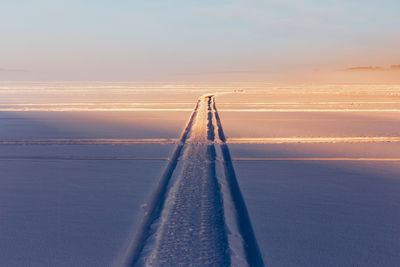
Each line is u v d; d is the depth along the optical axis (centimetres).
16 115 1677
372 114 1708
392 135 1079
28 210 439
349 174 618
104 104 2323
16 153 801
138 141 973
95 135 1073
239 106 2150
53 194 503
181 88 5041
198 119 1487
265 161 722
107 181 571
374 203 467
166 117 1580
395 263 311
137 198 488
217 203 463
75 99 2844
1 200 475
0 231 377
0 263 310
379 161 724
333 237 363
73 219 412
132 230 383
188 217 416
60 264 310
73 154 791
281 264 310
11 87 5588
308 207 450
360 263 311
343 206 455
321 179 584
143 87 5431
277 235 368
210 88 5053
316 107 2084
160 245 344
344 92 3869
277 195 498
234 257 317
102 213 431
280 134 1091
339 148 873
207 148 858
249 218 413
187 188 528
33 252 331
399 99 2767
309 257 322
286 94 3509
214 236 365
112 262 315
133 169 652
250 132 1130
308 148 871
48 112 1828
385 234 371
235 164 693
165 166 678
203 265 307
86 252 332
